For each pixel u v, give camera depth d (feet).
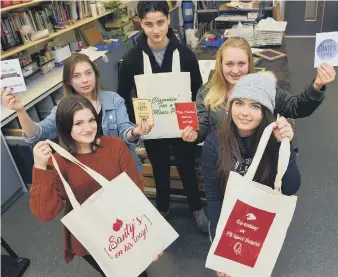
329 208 7.59
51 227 7.96
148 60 5.69
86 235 3.65
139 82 5.13
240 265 3.71
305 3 20.47
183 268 6.53
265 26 10.88
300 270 6.25
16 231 7.95
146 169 7.89
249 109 3.60
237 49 4.71
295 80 14.76
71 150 4.13
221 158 3.99
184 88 5.09
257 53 10.04
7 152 8.54
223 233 3.59
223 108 4.87
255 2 12.84
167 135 5.46
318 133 10.58
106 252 3.80
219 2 14.37
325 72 4.10
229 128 3.94
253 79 3.67
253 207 3.43
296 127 11.00
